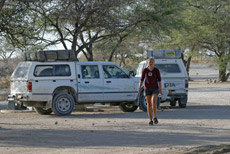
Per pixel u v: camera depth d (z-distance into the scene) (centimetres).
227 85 10281
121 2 4938
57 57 3612
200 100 5644
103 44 6053
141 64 4694
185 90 4412
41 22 5088
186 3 10356
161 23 5684
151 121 2766
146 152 1778
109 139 2175
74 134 2364
